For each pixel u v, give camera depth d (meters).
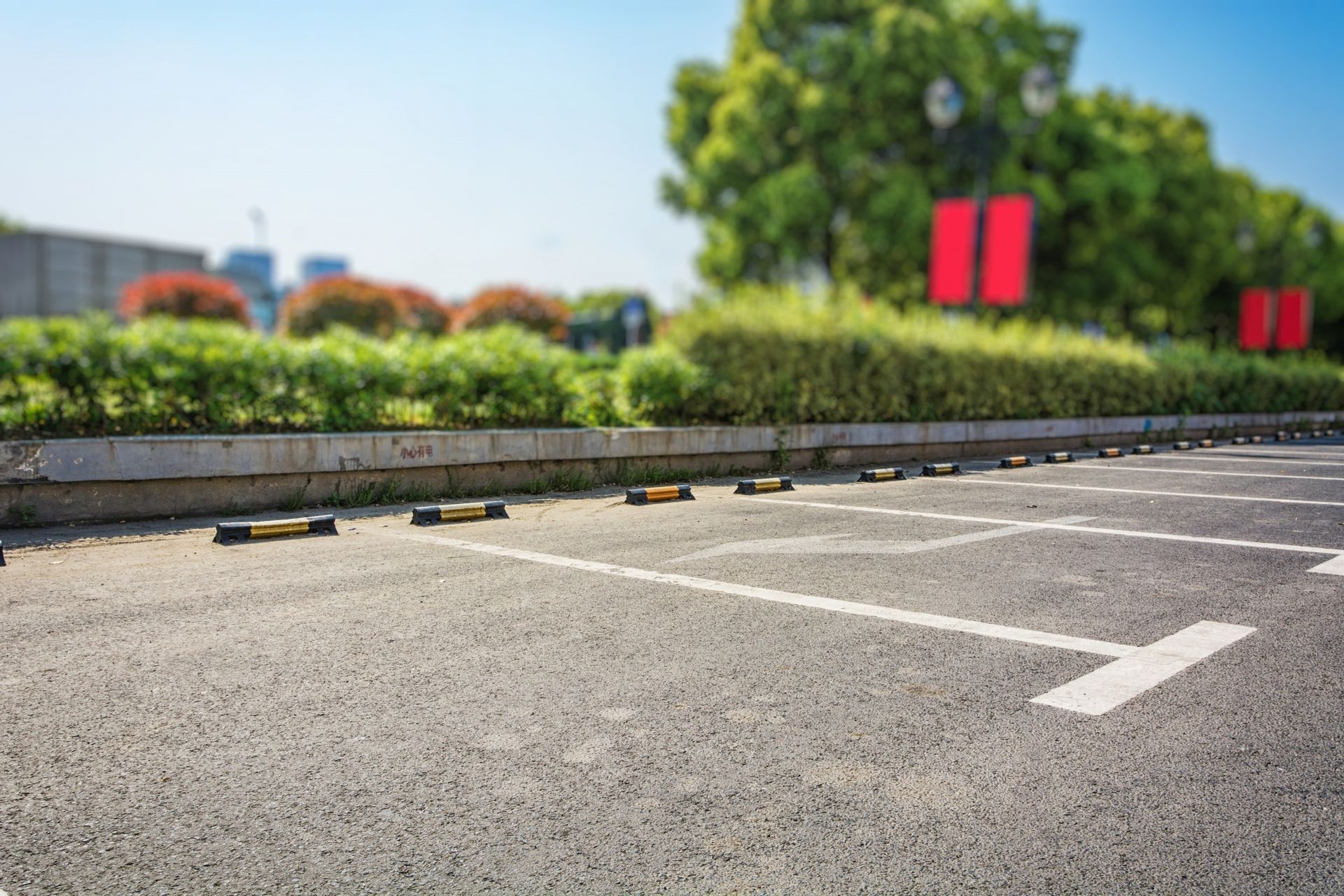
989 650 4.15
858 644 4.22
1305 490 9.97
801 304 13.62
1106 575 5.68
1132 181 34.12
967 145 31.12
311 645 4.11
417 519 7.22
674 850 2.48
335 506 8.01
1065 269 36.12
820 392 12.51
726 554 6.15
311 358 8.74
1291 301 40.38
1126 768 2.98
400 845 2.50
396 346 9.84
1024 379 16.06
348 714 3.36
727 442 11.00
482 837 2.54
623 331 30.56
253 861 2.43
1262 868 2.43
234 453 7.46
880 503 8.66
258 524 6.53
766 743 3.14
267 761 2.98
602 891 2.30
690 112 36.31
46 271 49.25
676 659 3.98
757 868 2.40
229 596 4.93
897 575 5.59
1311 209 53.97
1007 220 20.55
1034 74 18.20
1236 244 43.41
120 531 6.70
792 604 4.89
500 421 10.02
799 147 32.34
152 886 2.31
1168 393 19.91
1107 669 3.92
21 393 7.70
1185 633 4.46
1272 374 24.11
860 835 2.56
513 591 5.11
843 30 32.22
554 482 9.42
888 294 33.03
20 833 2.55
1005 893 2.30
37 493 6.73
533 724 3.27
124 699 3.47
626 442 9.99
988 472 11.94
